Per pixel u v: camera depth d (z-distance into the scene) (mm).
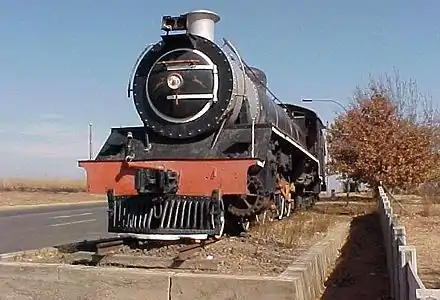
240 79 11188
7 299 7469
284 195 14750
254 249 9664
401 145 23359
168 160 10156
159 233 9523
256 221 12039
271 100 14203
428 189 28344
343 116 25688
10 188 48812
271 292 6473
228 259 8852
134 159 10453
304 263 7801
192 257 8750
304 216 16078
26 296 7406
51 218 23359
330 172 25594
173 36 10906
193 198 9750
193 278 6730
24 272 7441
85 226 19656
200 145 10719
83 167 10578
